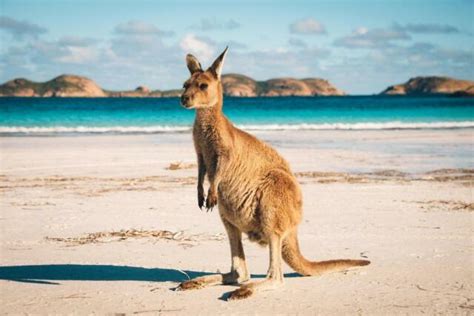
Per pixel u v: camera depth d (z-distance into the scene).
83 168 17.66
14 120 41.59
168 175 16.42
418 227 10.01
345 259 7.43
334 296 6.39
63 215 10.92
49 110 58.38
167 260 7.98
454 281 6.94
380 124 39.88
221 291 6.63
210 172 6.79
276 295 6.43
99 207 11.72
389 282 6.91
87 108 64.00
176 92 169.62
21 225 10.09
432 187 14.55
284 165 6.91
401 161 20.05
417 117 48.44
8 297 6.35
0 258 8.01
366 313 5.85
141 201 12.41
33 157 20.11
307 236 9.37
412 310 5.94
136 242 8.96
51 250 8.45
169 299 6.31
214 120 6.69
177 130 34.34
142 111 56.09
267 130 35.78
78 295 6.44
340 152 22.67
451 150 23.75
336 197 13.02
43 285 6.81
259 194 6.57
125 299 6.30
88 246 8.70
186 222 10.43
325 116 49.97
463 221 10.54
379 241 9.03
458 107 67.38
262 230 6.62
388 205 12.09
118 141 26.58
